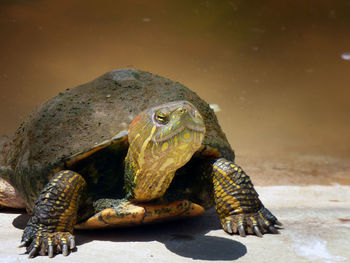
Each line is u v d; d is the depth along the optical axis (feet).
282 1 269.03
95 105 36.24
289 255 27.84
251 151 113.60
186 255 27.63
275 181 70.54
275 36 251.19
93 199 32.07
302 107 183.01
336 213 41.01
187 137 25.64
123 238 31.55
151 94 37.27
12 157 38.47
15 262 25.96
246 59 226.79
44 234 28.45
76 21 222.89
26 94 142.31
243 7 267.59
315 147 124.26
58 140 33.78
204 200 35.14
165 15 249.14
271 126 152.97
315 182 72.02
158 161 27.78
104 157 32.83
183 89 39.60
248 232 32.48
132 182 30.60
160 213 31.53
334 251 28.73
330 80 218.79
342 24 262.88
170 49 222.07
